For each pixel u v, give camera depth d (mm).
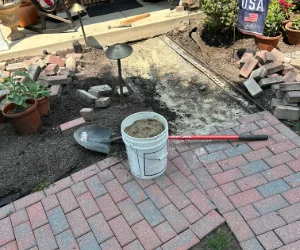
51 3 5668
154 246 2518
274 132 3496
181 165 3168
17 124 3543
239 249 2475
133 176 3088
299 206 2709
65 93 4387
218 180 3004
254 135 3377
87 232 2658
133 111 3973
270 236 2512
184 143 3436
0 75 4207
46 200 2934
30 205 2906
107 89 4289
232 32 5457
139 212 2766
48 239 2635
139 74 5000
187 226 2627
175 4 6648
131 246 2533
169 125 3873
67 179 3113
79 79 4734
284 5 5215
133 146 2760
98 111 3994
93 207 2840
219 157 3242
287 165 3094
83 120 3736
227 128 3633
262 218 2643
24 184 3104
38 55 5570
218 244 2504
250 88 4227
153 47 5766
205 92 4477
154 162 2902
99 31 5852
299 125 3650
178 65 5176
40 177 3160
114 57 3459
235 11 5008
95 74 4883
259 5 4449
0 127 3854
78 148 3443
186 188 2930
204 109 4148
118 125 3689
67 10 5840
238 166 3131
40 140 3586
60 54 5480
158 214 2734
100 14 6605
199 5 6055
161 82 4789
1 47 5461
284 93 3910
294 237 2488
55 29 5945
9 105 3590
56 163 3281
